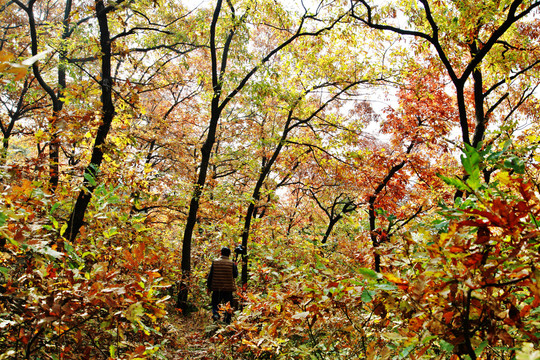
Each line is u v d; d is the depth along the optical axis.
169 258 6.78
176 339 4.52
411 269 1.61
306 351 2.52
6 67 0.75
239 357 4.01
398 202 11.63
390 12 8.54
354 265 3.16
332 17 10.44
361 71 11.45
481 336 1.34
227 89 10.51
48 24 11.13
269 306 2.72
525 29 9.92
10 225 1.92
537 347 1.21
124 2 6.25
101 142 5.27
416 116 12.70
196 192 9.83
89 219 4.09
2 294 2.13
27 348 1.94
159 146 15.41
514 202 1.29
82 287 2.11
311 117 11.59
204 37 11.39
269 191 11.18
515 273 1.26
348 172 11.55
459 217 1.37
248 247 10.46
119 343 2.32
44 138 4.29
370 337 2.46
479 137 7.29
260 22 11.40
